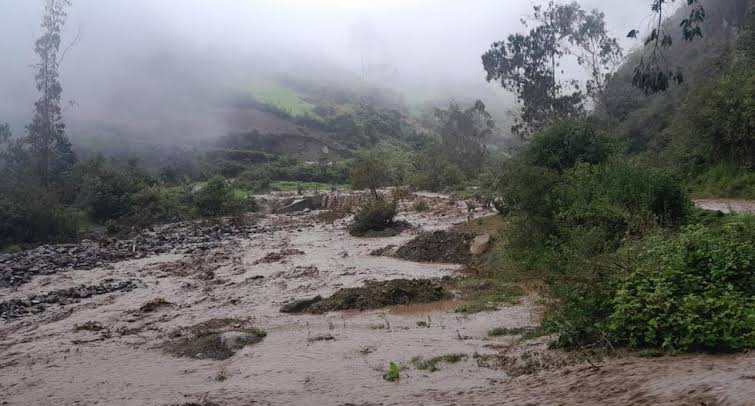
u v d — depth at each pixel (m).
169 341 10.50
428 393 6.56
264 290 15.33
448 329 9.79
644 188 13.82
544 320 8.65
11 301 15.00
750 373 5.12
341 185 67.94
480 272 15.37
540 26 42.88
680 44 42.66
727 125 22.03
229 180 67.31
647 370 5.89
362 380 7.29
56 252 26.28
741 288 7.16
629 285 7.57
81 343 10.70
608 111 44.50
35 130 49.12
